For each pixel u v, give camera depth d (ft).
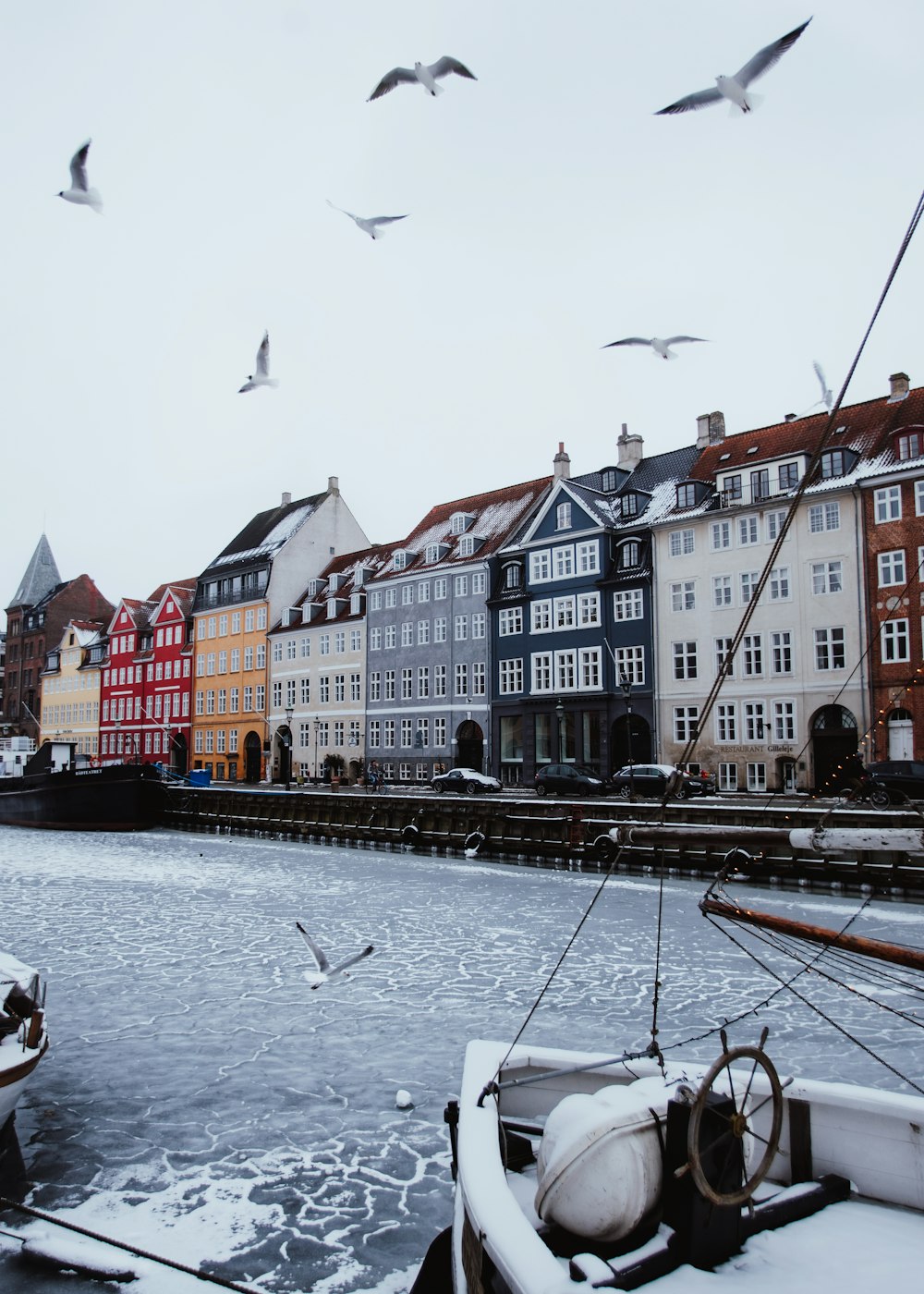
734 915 19.65
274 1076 30.83
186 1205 22.54
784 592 127.13
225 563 236.02
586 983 43.24
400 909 64.59
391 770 181.68
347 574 207.31
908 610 115.55
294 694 209.15
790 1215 15.51
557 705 150.10
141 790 137.59
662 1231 14.37
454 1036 35.09
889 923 57.88
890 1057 33.09
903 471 115.96
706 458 146.10
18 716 320.29
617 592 145.69
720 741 131.64
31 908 65.31
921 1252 14.58
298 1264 20.08
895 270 15.03
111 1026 36.32
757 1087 17.12
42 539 335.47
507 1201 14.11
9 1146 25.54
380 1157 25.05
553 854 89.71
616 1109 14.51
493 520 178.60
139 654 262.26
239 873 85.51
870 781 89.92
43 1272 19.80
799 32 14.11
